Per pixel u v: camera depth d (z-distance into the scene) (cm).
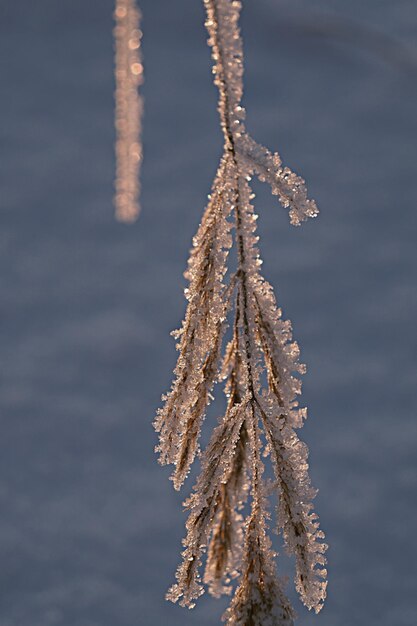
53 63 583
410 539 224
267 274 380
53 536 229
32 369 319
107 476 257
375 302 360
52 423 285
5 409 292
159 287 378
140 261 399
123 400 300
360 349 327
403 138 500
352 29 571
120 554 222
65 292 374
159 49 595
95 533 230
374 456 260
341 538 225
